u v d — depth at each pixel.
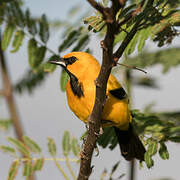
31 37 10.34
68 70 10.14
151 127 8.64
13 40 10.27
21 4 11.09
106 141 10.94
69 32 10.38
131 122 10.47
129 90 11.65
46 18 10.39
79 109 10.11
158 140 8.62
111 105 9.95
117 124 10.38
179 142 8.55
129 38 6.71
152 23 7.68
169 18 7.79
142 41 8.42
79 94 9.89
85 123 10.45
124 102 10.13
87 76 9.90
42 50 10.34
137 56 12.01
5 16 10.25
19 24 10.30
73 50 10.55
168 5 7.49
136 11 6.02
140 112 10.40
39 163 9.64
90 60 10.10
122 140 10.94
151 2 7.46
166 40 8.23
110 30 6.08
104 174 9.50
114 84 10.03
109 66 6.82
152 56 12.01
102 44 6.40
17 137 13.27
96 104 7.68
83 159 8.56
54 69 10.36
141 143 10.85
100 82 7.22
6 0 10.14
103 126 10.61
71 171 9.72
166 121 8.56
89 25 7.64
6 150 9.58
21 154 10.08
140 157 10.84
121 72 11.57
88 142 8.37
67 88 10.26
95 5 5.67
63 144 10.02
